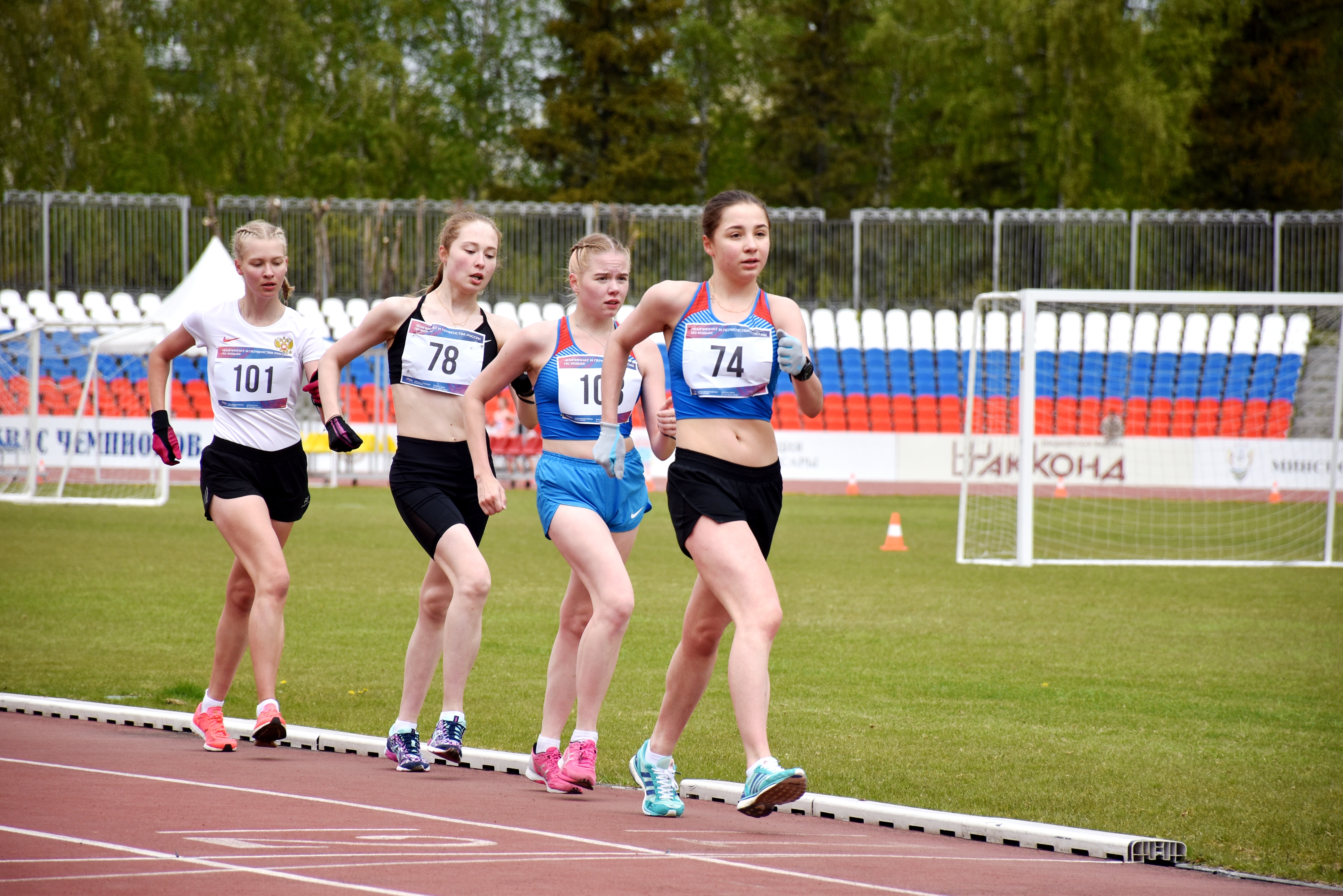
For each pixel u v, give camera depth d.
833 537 69.81
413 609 41.19
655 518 83.38
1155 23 181.38
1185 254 130.12
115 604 40.94
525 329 20.25
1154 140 162.62
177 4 182.25
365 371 113.12
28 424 97.25
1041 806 19.28
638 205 172.50
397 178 185.25
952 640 36.94
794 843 16.11
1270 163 178.25
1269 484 104.38
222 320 23.23
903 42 178.38
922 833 17.58
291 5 182.62
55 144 170.62
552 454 20.14
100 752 20.75
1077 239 128.88
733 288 17.55
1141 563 60.56
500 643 35.28
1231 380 117.12
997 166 175.25
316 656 32.72
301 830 15.19
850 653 34.59
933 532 74.56
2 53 167.88
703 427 17.25
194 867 13.02
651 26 182.62
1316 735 25.08
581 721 19.36
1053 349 119.94
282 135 184.25
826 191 180.25
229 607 22.41
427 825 15.89
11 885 12.12
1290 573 58.09
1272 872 16.05
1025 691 29.50
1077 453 105.50
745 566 16.70
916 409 117.19
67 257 126.81
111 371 108.38
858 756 22.72
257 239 22.95
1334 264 128.12
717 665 32.69
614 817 17.44
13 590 43.50
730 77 199.25
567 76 182.12
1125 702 28.22
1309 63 181.62
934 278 129.50
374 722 25.05
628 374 20.39
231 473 22.86
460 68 196.00
